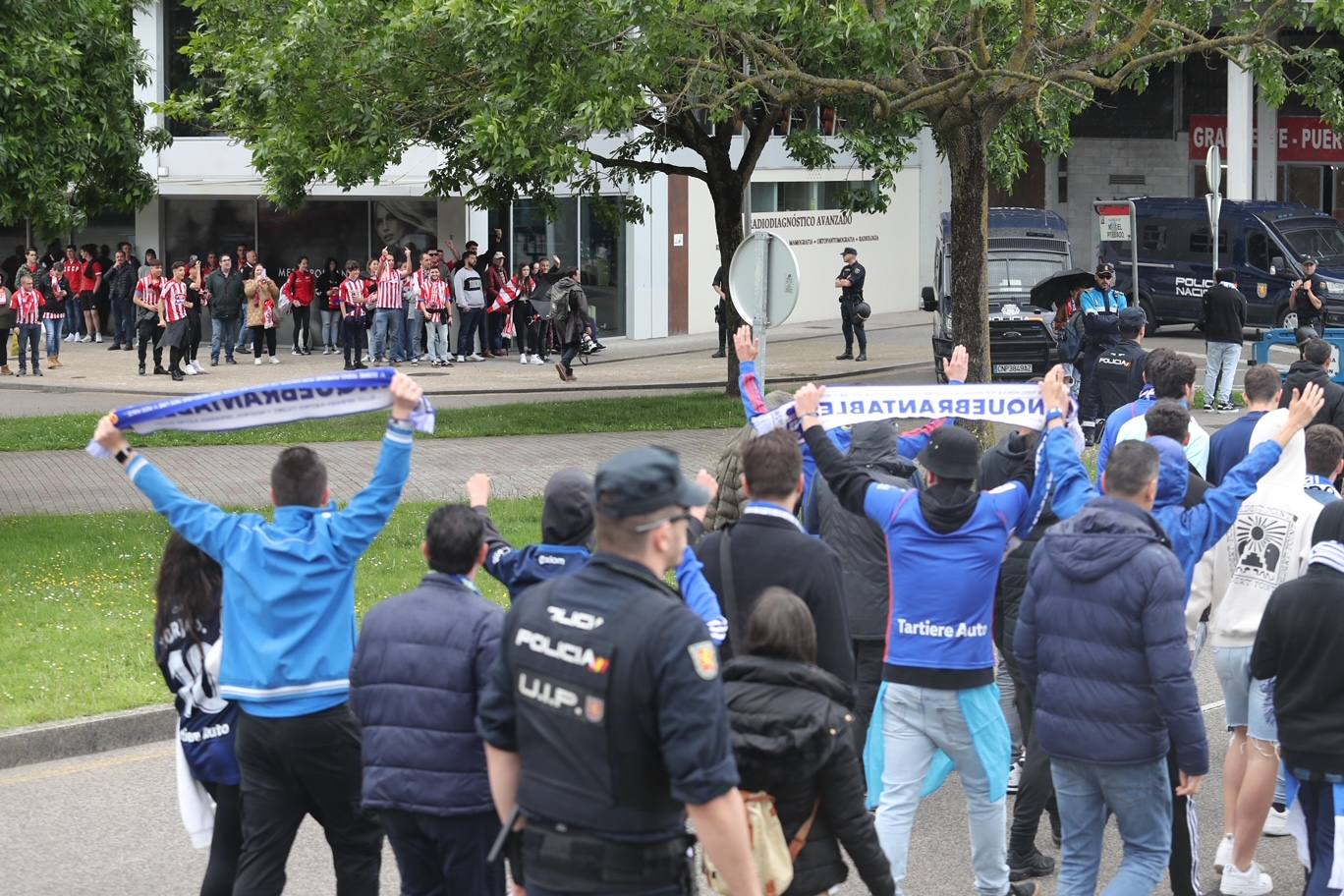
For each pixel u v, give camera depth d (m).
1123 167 48.28
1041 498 6.67
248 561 6.03
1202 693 10.58
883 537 7.80
